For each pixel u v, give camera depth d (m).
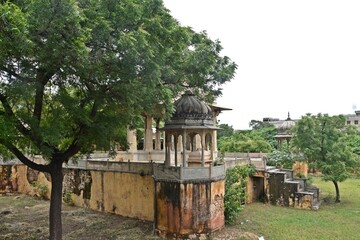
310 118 25.00
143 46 10.76
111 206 20.73
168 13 13.31
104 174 21.31
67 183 23.95
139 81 11.80
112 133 13.82
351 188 29.27
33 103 13.31
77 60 10.23
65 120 12.73
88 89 12.73
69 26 9.64
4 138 11.80
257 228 16.75
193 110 15.88
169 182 15.35
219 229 16.08
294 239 15.08
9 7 9.21
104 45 11.04
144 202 18.94
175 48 14.18
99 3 11.09
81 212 21.20
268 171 23.16
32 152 13.28
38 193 26.73
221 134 63.91
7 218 20.41
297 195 21.61
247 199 22.78
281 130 39.31
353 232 16.05
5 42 9.32
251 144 36.91
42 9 9.29
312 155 24.33
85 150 15.25
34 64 11.00
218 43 16.70
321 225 17.28
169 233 15.29
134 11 11.11
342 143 24.00
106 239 15.80
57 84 12.38
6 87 10.83
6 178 28.72
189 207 14.98
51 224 14.11
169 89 13.63
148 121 25.75
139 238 15.66
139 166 19.19
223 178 16.69
